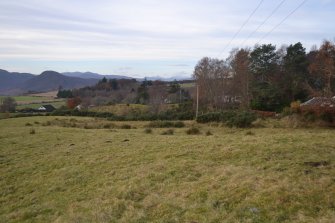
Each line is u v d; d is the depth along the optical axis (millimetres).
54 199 11516
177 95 106000
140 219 8297
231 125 30781
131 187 10914
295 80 68625
